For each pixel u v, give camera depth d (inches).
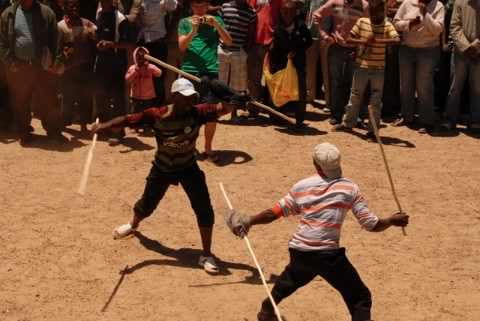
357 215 276.7
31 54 489.1
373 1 516.1
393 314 323.9
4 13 488.4
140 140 526.0
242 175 472.1
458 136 557.9
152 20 539.5
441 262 371.9
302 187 280.5
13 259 358.6
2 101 540.1
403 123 576.1
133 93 515.8
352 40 528.1
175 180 346.9
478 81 549.6
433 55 550.0
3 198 425.4
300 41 538.3
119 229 374.6
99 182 452.1
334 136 549.0
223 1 598.2
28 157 487.5
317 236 275.0
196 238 387.9
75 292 332.5
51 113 509.4
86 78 524.7
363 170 488.7
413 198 449.4
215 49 485.1
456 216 426.6
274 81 545.0
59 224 396.2
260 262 364.8
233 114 576.4
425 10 540.4
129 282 342.3
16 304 321.4
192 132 339.0
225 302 327.9
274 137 542.0
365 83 535.8
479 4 534.3
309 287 343.3
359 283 277.6
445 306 331.6
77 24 515.8
